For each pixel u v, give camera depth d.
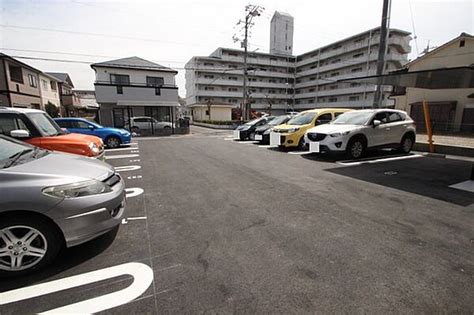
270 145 9.76
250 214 3.37
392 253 2.41
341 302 1.79
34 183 2.11
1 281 2.04
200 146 10.59
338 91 40.31
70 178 2.29
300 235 2.78
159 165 6.61
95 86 18.39
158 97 20.02
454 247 2.52
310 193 4.24
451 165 6.38
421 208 3.55
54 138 4.57
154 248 2.53
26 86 17.81
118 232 2.87
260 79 47.03
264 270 2.16
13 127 4.38
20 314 1.69
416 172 5.64
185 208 3.60
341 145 6.72
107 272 2.15
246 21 21.19
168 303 1.79
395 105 19.84
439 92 16.81
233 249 2.50
